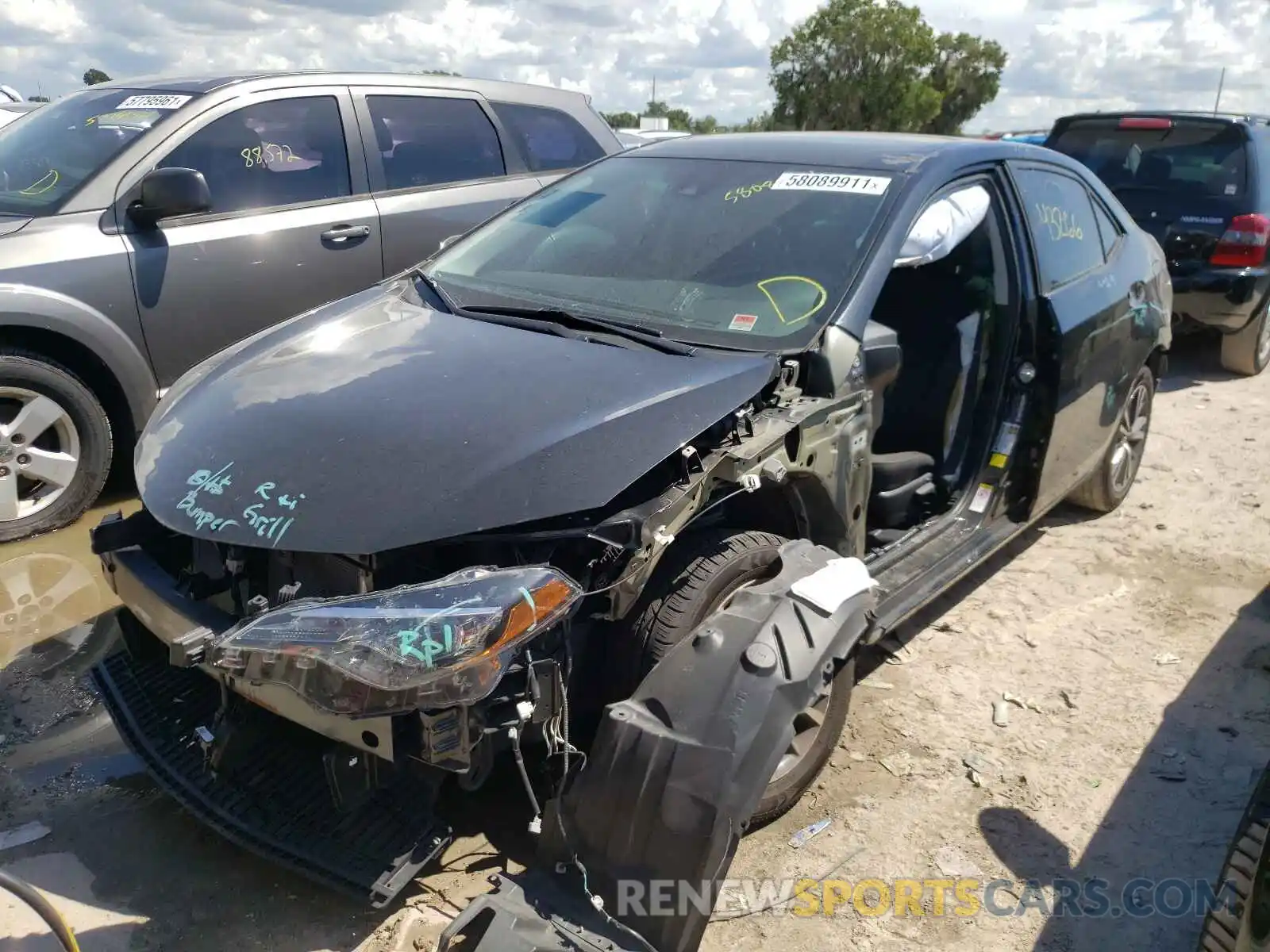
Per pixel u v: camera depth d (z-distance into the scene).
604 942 2.16
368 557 2.32
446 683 2.09
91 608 3.97
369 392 2.69
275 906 2.55
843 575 2.58
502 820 2.84
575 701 2.65
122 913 2.52
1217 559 4.72
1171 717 3.49
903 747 3.28
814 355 2.90
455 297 3.41
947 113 57.03
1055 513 5.27
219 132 5.07
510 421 2.49
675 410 2.56
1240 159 7.48
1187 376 8.05
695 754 2.19
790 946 2.50
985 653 3.88
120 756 3.14
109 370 4.63
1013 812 3.00
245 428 2.63
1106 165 8.09
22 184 4.92
